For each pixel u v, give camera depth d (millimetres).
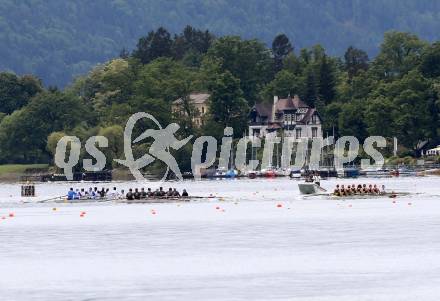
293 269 182375
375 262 187750
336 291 163750
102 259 196375
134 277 177500
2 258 199250
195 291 165625
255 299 159375
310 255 197250
